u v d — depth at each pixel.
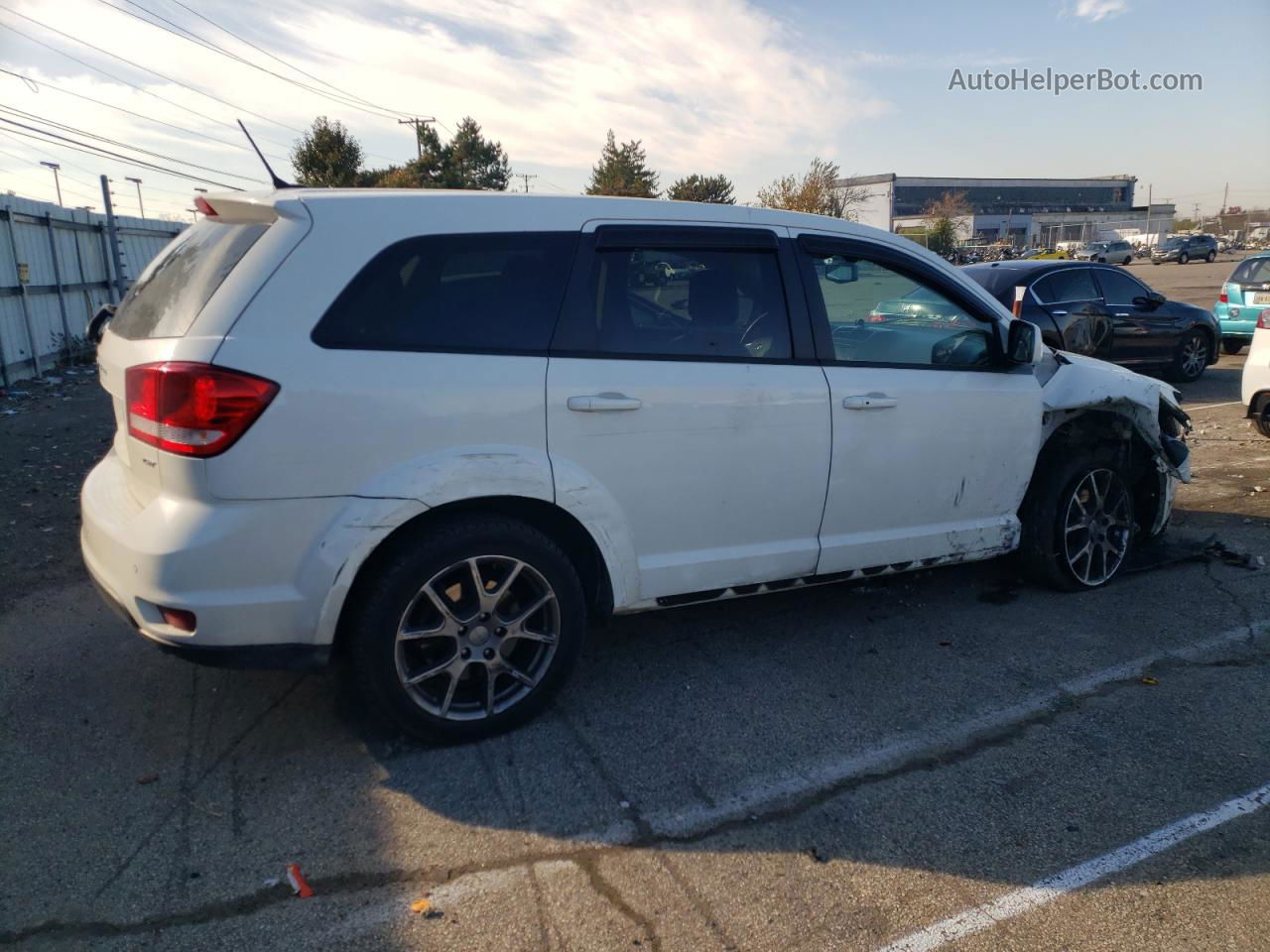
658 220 3.64
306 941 2.48
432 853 2.84
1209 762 3.38
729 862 2.82
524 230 3.38
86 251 14.95
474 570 3.26
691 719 3.65
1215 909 2.63
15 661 4.06
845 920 2.58
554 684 3.52
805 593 5.00
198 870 2.74
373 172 45.00
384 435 3.05
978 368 4.38
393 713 3.24
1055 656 4.24
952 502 4.35
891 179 74.62
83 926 2.51
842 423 3.92
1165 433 5.43
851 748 3.46
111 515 3.15
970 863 2.82
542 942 2.49
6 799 3.06
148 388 2.90
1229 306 14.77
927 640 4.41
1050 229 81.25
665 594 3.71
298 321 2.98
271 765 3.29
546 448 3.31
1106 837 2.95
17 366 12.38
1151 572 5.32
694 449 3.60
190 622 2.91
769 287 3.84
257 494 2.90
